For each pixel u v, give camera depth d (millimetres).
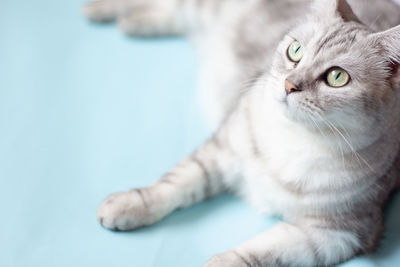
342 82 635
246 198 753
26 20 974
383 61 640
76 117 833
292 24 758
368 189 684
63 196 741
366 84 632
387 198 740
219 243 704
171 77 898
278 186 704
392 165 708
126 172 772
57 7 1008
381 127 650
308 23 676
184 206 734
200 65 916
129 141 808
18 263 675
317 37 651
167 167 780
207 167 733
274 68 674
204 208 740
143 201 701
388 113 647
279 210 723
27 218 716
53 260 679
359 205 688
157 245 695
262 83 712
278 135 687
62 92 864
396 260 697
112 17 982
